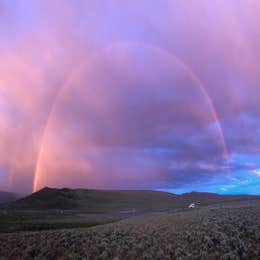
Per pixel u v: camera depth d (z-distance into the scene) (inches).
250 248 665.0
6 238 1088.2
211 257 642.8
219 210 1710.1
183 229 1041.5
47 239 991.6
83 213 4894.2
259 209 1481.3
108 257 730.2
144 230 1122.0
